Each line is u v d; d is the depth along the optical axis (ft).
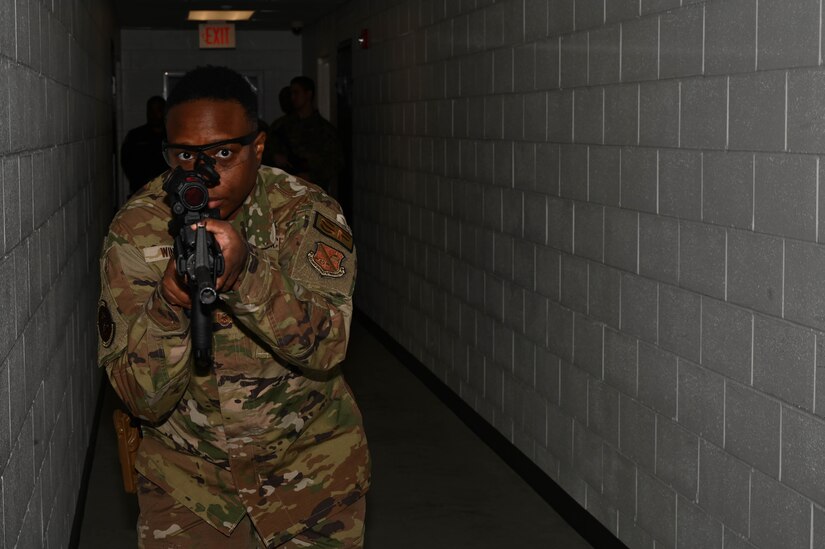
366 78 28.27
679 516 10.71
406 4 23.06
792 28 8.31
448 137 19.60
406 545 13.15
